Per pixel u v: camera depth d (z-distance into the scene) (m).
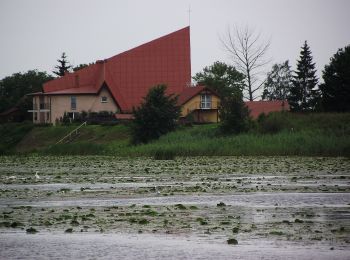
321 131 156.25
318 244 42.34
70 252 41.19
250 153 142.50
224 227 48.44
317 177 88.62
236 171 99.31
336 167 105.69
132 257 39.84
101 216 53.91
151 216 53.62
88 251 41.38
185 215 54.03
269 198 65.31
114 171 101.50
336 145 139.00
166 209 57.59
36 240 44.62
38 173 99.62
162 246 42.47
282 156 138.88
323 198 65.06
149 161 127.44
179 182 82.38
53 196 68.44
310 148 139.75
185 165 113.38
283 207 58.59
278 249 41.16
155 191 71.88
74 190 74.00
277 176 90.62
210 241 43.72
